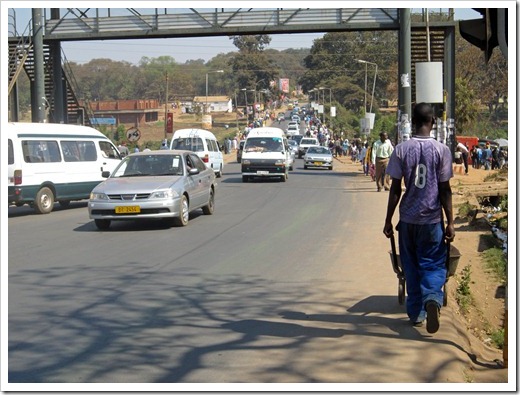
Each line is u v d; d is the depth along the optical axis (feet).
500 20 21.48
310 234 47.01
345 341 22.67
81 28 113.70
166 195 49.26
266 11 106.83
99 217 49.55
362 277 32.78
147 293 29.86
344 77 378.53
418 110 23.26
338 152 225.76
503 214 54.95
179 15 109.29
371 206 66.49
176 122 370.32
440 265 22.95
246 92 435.53
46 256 39.52
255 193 82.84
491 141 174.29
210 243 43.42
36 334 23.80
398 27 105.29
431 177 22.75
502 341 26.05
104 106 311.06
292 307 27.35
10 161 63.72
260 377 19.53
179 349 22.07
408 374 19.67
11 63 116.57
